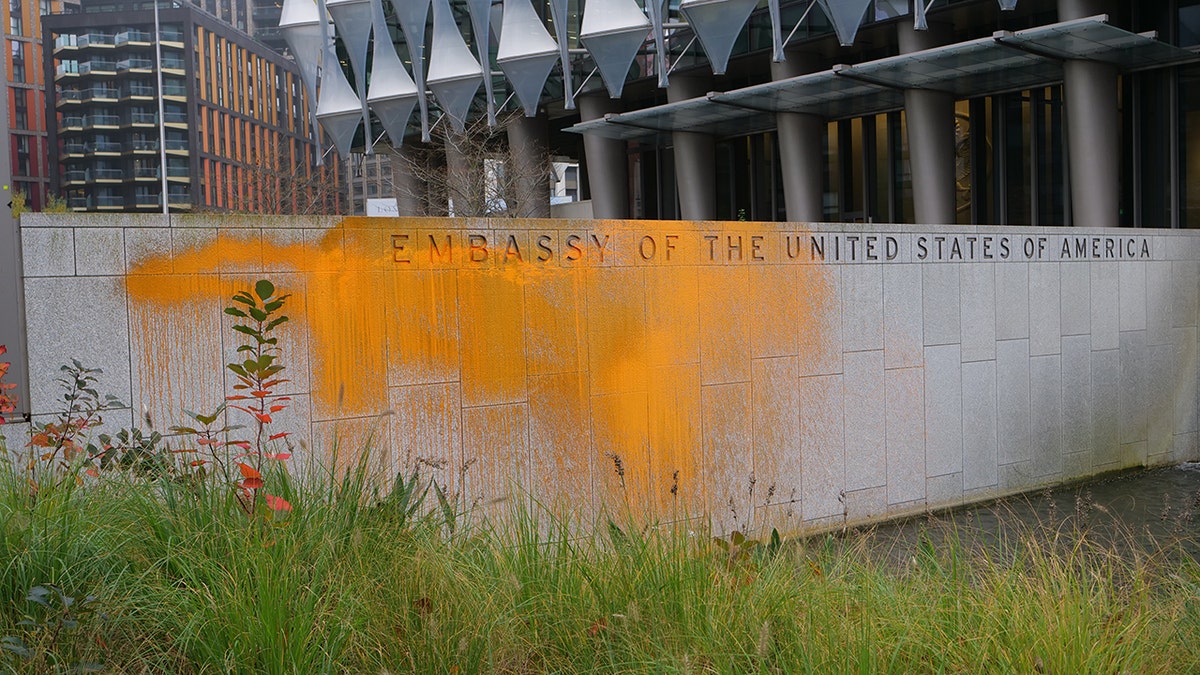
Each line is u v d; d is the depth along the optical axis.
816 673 4.48
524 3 31.33
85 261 7.54
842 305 11.18
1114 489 12.69
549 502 9.35
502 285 9.19
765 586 5.48
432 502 8.62
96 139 136.25
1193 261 14.62
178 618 4.58
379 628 4.81
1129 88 23.70
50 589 4.54
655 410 9.99
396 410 8.68
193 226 7.89
